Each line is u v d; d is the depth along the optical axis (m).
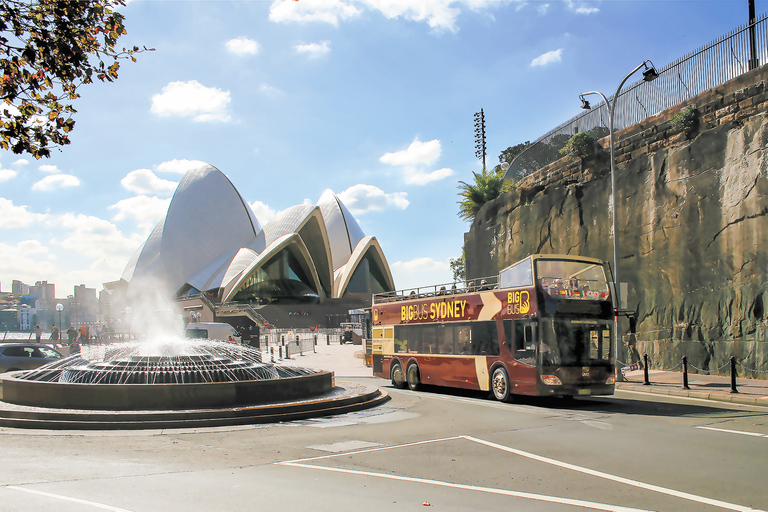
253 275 79.56
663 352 22.75
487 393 18.27
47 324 164.12
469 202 40.75
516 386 14.57
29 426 10.53
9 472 6.68
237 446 8.74
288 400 13.52
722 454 7.72
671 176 22.98
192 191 88.25
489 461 7.47
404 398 16.53
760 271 18.69
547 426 10.62
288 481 6.35
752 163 19.31
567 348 14.08
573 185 29.16
